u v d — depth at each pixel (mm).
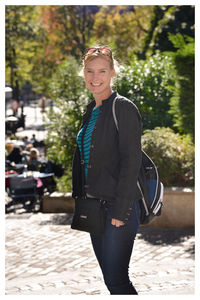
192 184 9586
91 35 34844
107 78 3150
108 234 3016
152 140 9828
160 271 5684
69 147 11867
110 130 3016
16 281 5547
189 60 9742
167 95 11273
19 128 39188
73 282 5344
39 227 9164
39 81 41656
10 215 10930
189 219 8805
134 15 34125
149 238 7930
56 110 12617
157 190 3211
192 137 10070
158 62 11836
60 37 35094
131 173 2914
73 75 12469
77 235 8422
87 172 3082
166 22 21359
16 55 38625
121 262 3027
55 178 13531
